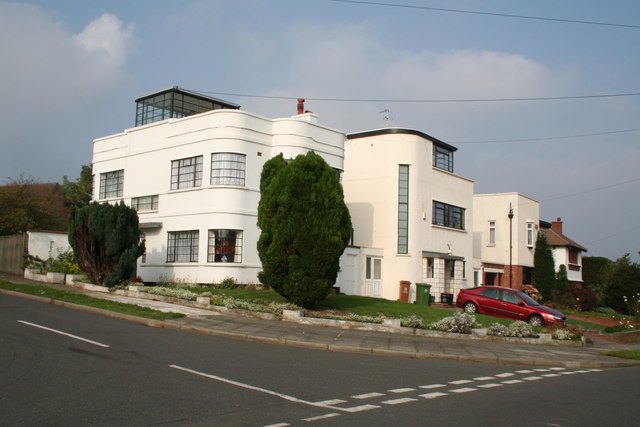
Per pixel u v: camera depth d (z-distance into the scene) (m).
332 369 10.95
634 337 23.98
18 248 26.88
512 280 40.28
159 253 26.08
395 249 30.38
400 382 10.10
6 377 8.59
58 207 43.44
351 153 32.41
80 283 22.88
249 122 24.78
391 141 31.23
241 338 14.59
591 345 19.84
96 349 11.20
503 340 18.00
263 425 6.81
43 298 18.75
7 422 6.48
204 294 20.19
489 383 10.70
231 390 8.54
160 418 6.90
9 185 37.56
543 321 22.50
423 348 14.81
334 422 7.11
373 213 31.23
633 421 7.98
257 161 24.92
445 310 22.84
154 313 16.58
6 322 13.91
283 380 9.52
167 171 26.25
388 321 17.36
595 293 42.44
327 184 18.83
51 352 10.62
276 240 18.52
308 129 25.95
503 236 41.09
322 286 18.77
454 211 34.84
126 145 28.34
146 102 30.59
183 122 25.80
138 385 8.52
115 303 18.03
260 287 23.98
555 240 46.66
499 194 41.59
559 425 7.55
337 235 18.75
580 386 11.02
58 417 6.76
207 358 11.09
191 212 24.91
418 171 31.25
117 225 21.80
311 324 17.39
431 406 8.29
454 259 32.47
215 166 24.39
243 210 24.20
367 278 29.39
